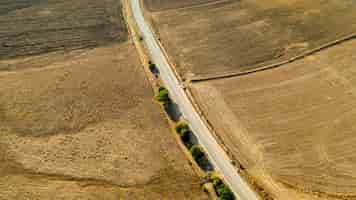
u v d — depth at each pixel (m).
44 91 48.62
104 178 35.66
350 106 44.81
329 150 39.03
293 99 46.53
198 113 45.56
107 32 64.75
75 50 59.00
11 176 35.41
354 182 35.41
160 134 42.19
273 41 58.94
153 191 34.47
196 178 36.50
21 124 42.72
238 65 54.03
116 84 50.69
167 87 50.44
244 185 35.84
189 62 55.66
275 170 37.16
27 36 62.56
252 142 40.72
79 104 46.38
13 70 53.38
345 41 57.28
